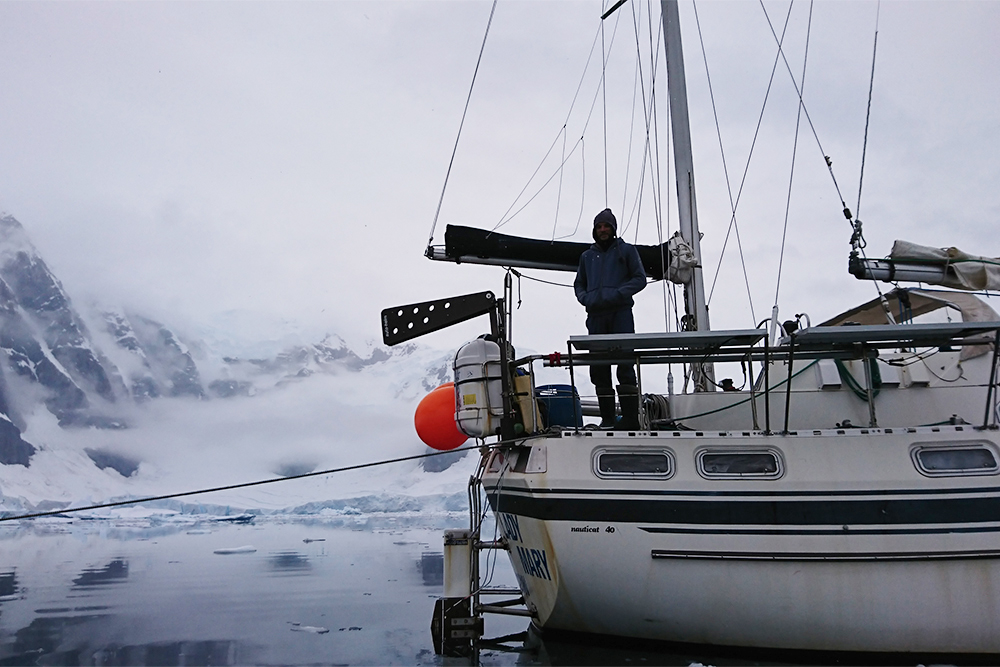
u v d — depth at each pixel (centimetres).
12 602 952
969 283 769
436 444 784
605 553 563
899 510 538
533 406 652
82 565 1477
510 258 845
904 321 754
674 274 819
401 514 4428
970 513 534
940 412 662
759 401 691
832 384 675
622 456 580
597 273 677
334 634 721
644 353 629
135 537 2588
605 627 596
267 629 749
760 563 541
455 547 675
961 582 527
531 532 593
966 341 572
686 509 555
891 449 559
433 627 637
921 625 528
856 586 532
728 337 575
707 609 553
